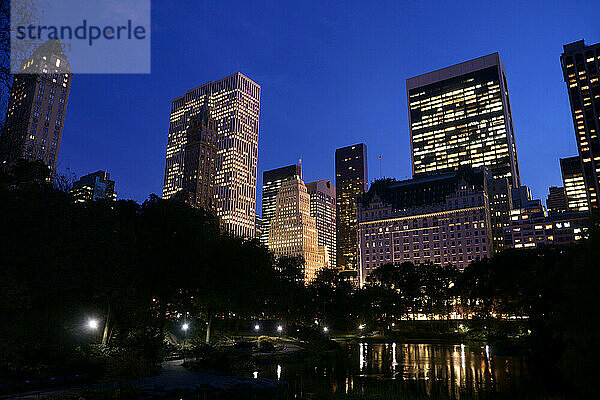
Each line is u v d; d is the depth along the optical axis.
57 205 27.44
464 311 152.00
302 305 124.12
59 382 29.45
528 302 65.25
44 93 172.62
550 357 50.78
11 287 21.16
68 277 26.52
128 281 41.78
